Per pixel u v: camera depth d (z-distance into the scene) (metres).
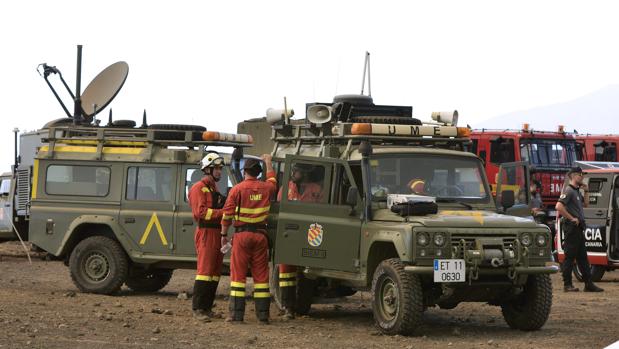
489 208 13.66
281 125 15.73
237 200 13.48
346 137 13.80
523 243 12.41
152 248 16.92
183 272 23.09
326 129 14.51
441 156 13.71
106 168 17.28
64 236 17.38
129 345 11.23
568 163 31.27
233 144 17.44
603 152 33.16
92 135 18.02
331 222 13.34
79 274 17.16
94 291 17.05
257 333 12.58
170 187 16.91
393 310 12.47
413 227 12.11
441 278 11.99
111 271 16.98
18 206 27.09
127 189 17.12
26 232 27.47
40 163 17.62
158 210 16.91
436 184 13.57
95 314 13.98
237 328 13.02
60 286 18.78
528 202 13.95
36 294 16.70
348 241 13.12
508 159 30.77
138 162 17.08
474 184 13.78
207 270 13.93
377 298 12.64
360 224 13.02
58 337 11.61
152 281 18.19
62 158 17.52
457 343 11.88
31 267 23.67
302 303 14.55
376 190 13.16
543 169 30.67
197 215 13.80
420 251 12.05
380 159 13.36
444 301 12.66
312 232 13.50
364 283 12.92
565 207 18.91
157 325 13.08
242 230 13.52
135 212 17.02
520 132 30.78
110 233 17.42
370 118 14.73
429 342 11.94
